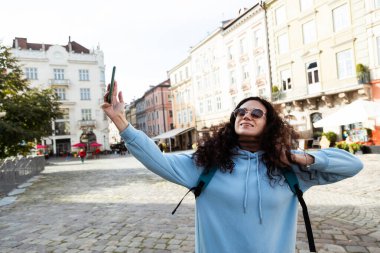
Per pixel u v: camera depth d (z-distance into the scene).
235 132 1.76
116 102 1.58
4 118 17.88
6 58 17.98
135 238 5.04
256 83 29.95
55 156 47.78
